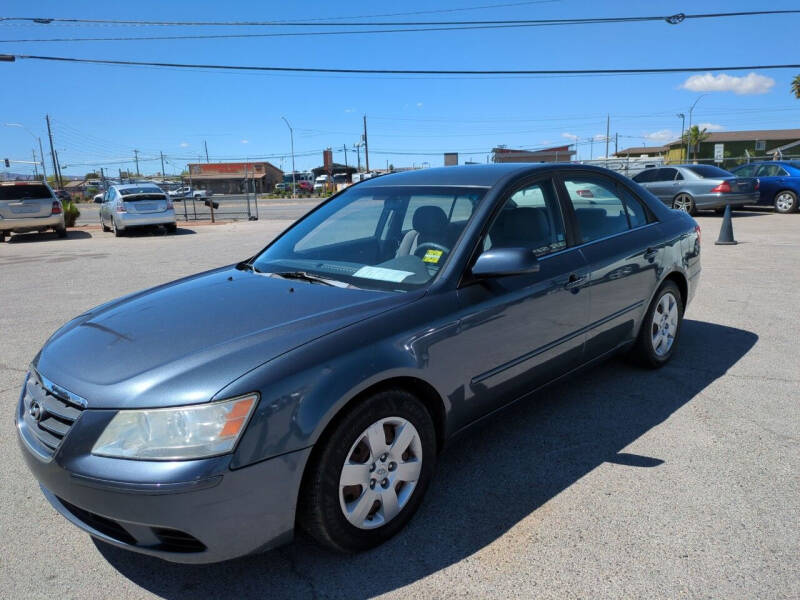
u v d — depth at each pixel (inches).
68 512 100.0
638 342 179.3
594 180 165.5
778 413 156.2
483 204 133.0
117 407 91.0
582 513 115.3
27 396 108.7
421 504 119.9
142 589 99.2
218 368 93.6
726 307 262.5
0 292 344.2
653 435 145.8
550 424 153.1
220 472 87.4
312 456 96.7
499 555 104.3
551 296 137.3
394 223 142.8
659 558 101.8
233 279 138.6
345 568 102.6
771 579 96.0
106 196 770.2
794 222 591.2
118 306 129.8
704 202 645.3
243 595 97.2
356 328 104.3
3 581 101.3
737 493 120.3
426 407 117.2
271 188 3764.8
